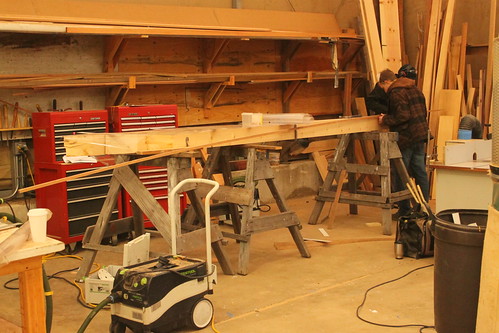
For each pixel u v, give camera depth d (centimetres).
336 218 631
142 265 350
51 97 551
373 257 491
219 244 446
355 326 354
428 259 483
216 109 679
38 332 253
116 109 536
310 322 361
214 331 349
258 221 457
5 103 519
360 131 559
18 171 539
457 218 361
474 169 457
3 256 230
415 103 586
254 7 712
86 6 557
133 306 328
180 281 340
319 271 458
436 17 727
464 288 315
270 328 353
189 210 487
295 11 754
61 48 557
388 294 406
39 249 240
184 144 404
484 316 288
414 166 602
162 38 625
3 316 376
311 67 765
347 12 801
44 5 532
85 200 515
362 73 772
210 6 669
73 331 353
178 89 642
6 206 518
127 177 425
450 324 323
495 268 282
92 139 374
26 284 248
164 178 559
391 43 748
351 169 582
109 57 575
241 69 700
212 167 475
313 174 764
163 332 341
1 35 520
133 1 607
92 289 391
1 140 525
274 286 426
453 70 734
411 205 603
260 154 488
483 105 715
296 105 760
